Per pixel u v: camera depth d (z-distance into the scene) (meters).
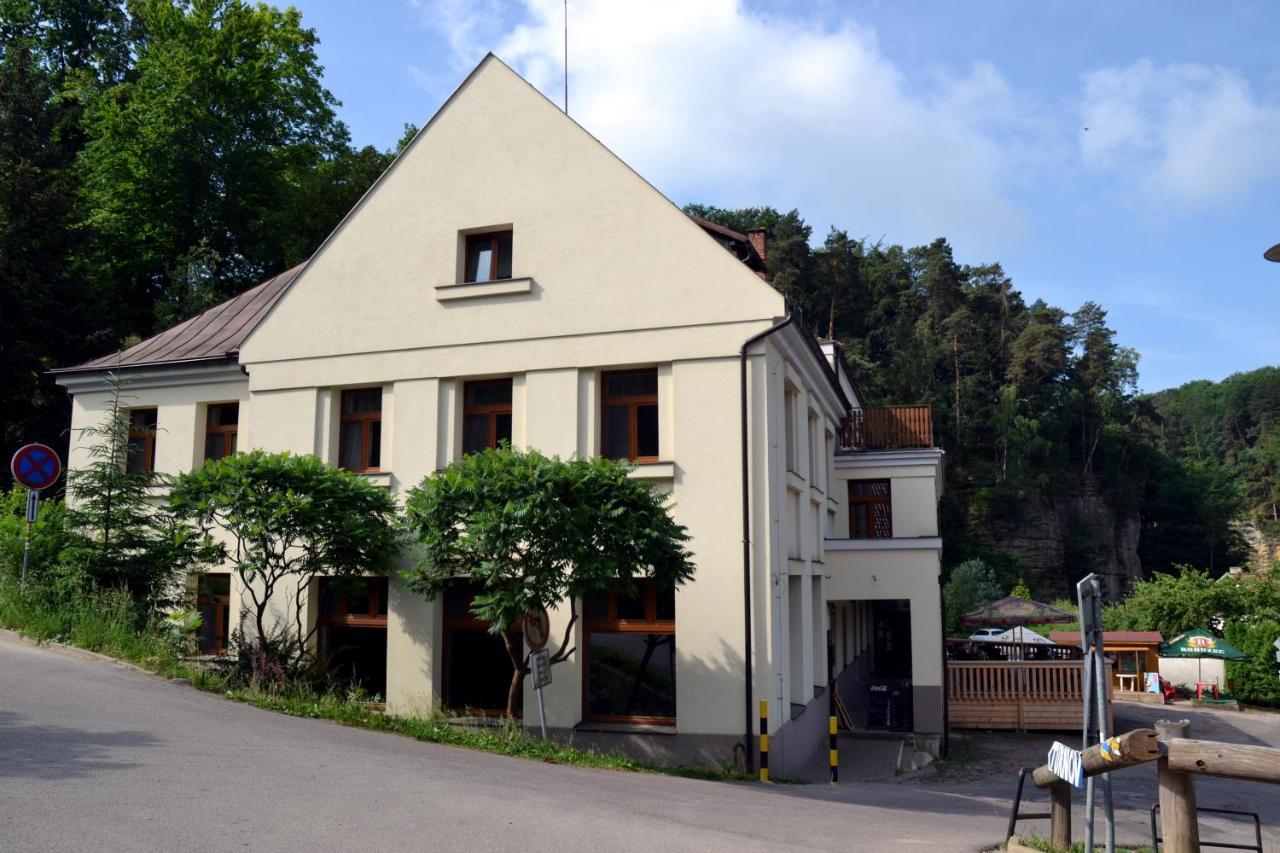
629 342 15.59
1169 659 34.81
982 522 89.00
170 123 35.34
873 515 24.41
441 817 7.05
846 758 18.59
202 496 14.70
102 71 40.62
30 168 31.17
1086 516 96.69
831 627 23.17
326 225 39.66
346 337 17.38
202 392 19.17
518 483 12.71
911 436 25.47
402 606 16.17
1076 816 12.54
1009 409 92.19
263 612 16.69
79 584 14.08
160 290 38.22
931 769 17.91
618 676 15.02
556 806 8.06
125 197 35.47
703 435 15.01
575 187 16.30
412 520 13.68
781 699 14.91
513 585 12.68
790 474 16.62
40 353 30.22
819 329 88.06
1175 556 104.50
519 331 16.23
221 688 12.11
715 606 14.55
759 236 24.47
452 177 17.11
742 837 7.71
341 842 6.07
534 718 15.10
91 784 6.95
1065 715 22.78
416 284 17.03
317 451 17.33
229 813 6.52
